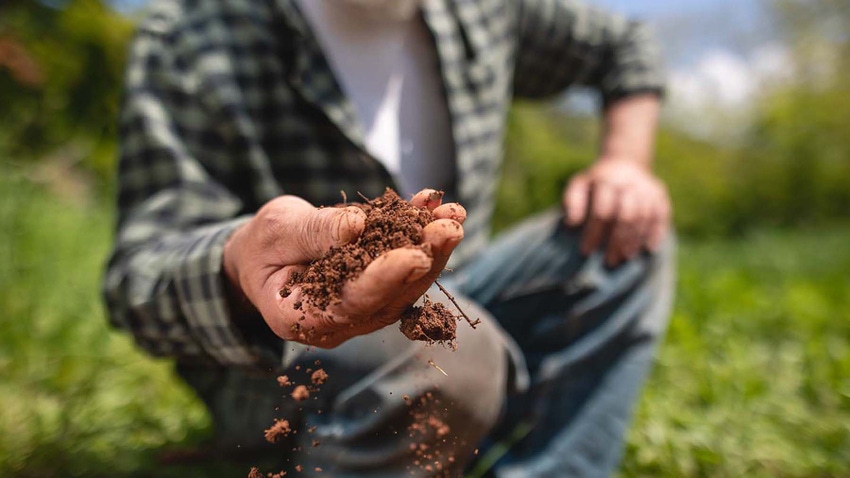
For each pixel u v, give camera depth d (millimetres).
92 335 1129
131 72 689
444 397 581
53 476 754
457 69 795
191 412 930
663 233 776
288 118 718
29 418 842
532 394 763
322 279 429
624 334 763
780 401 934
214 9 708
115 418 898
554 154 5445
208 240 549
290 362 587
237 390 665
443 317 458
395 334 586
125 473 764
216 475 728
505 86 862
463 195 797
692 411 913
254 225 475
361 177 731
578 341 764
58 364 1013
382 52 773
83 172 2869
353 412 593
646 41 959
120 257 631
